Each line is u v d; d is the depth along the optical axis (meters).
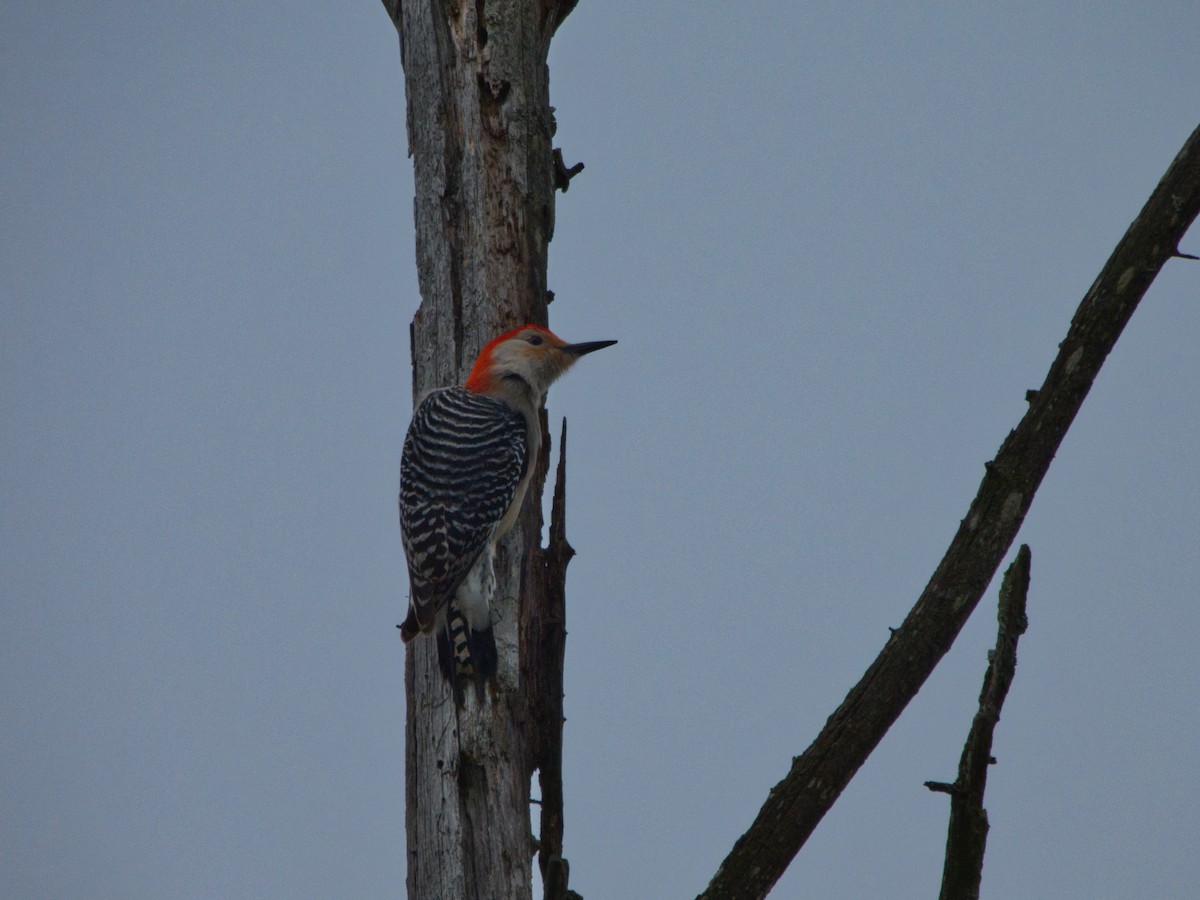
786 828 9.34
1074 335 9.73
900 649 9.54
